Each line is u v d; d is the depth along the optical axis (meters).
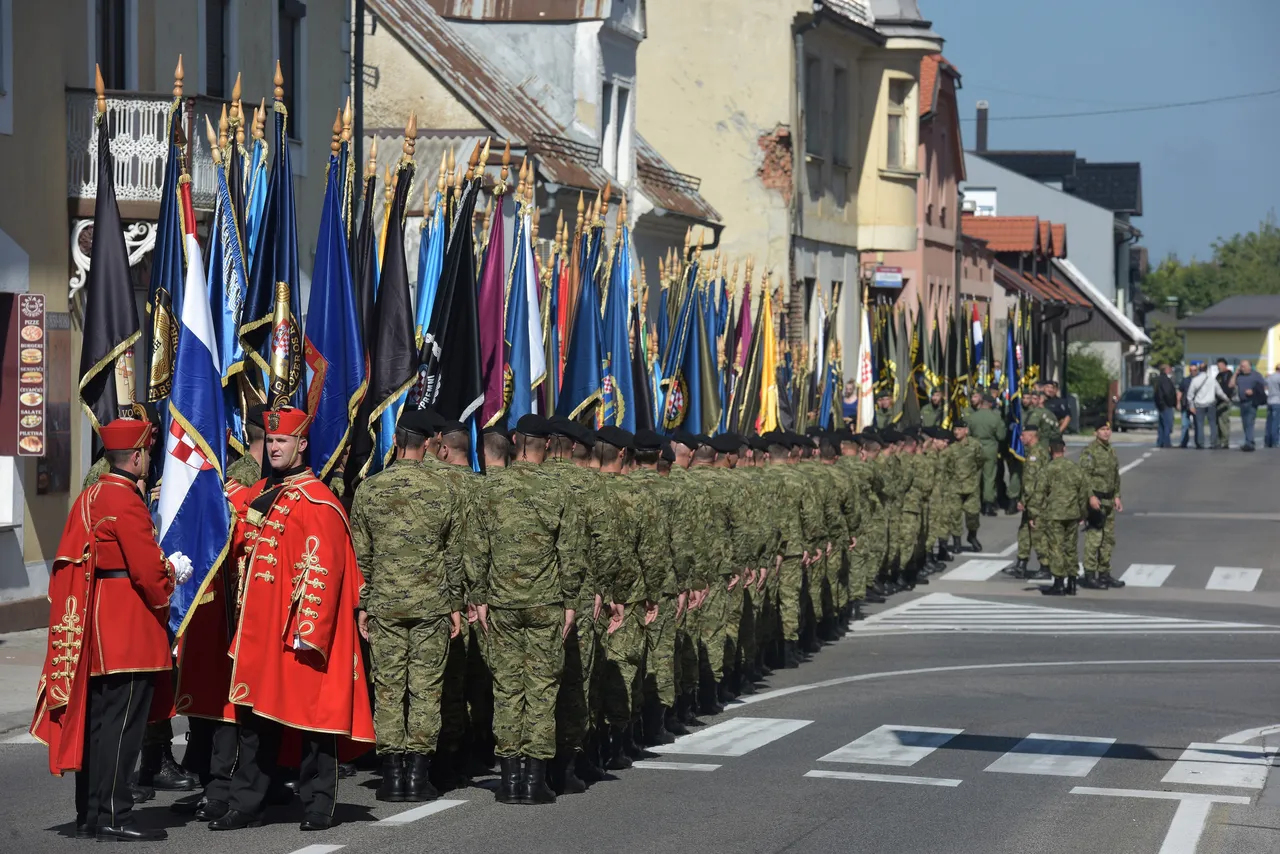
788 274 70.06
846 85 78.31
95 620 16.67
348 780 20.45
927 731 24.02
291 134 44.41
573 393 31.25
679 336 37.53
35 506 33.19
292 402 21.50
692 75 70.62
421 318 27.41
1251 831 17.98
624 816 18.39
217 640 17.75
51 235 33.88
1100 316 143.88
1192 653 32.56
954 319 68.50
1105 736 23.64
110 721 16.78
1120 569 47.16
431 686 18.98
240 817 17.44
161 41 38.00
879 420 60.12
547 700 19.11
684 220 63.12
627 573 21.20
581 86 59.06
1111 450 43.38
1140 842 17.41
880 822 18.14
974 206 130.88
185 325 19.66
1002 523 59.31
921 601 41.12
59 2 34.09
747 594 27.47
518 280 29.22
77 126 34.62
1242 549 50.97
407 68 54.25
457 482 19.25
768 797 19.48
